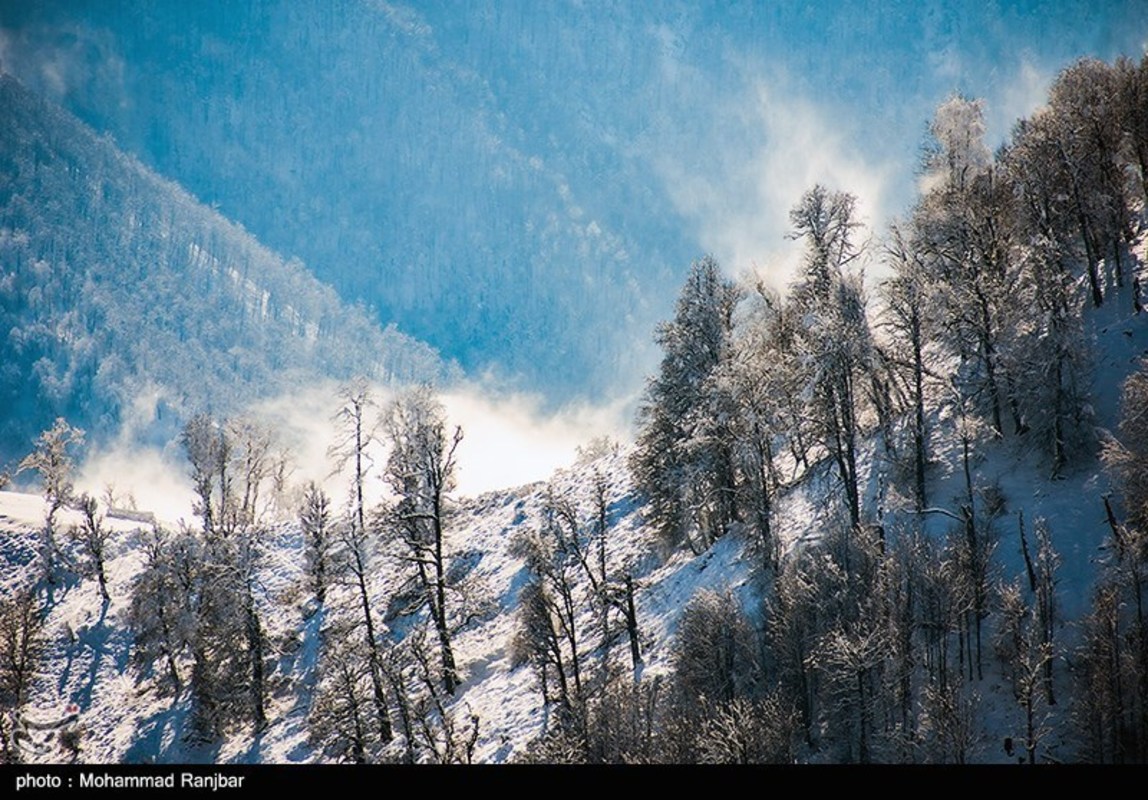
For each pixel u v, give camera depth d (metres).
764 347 63.34
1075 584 46.25
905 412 59.53
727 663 46.06
